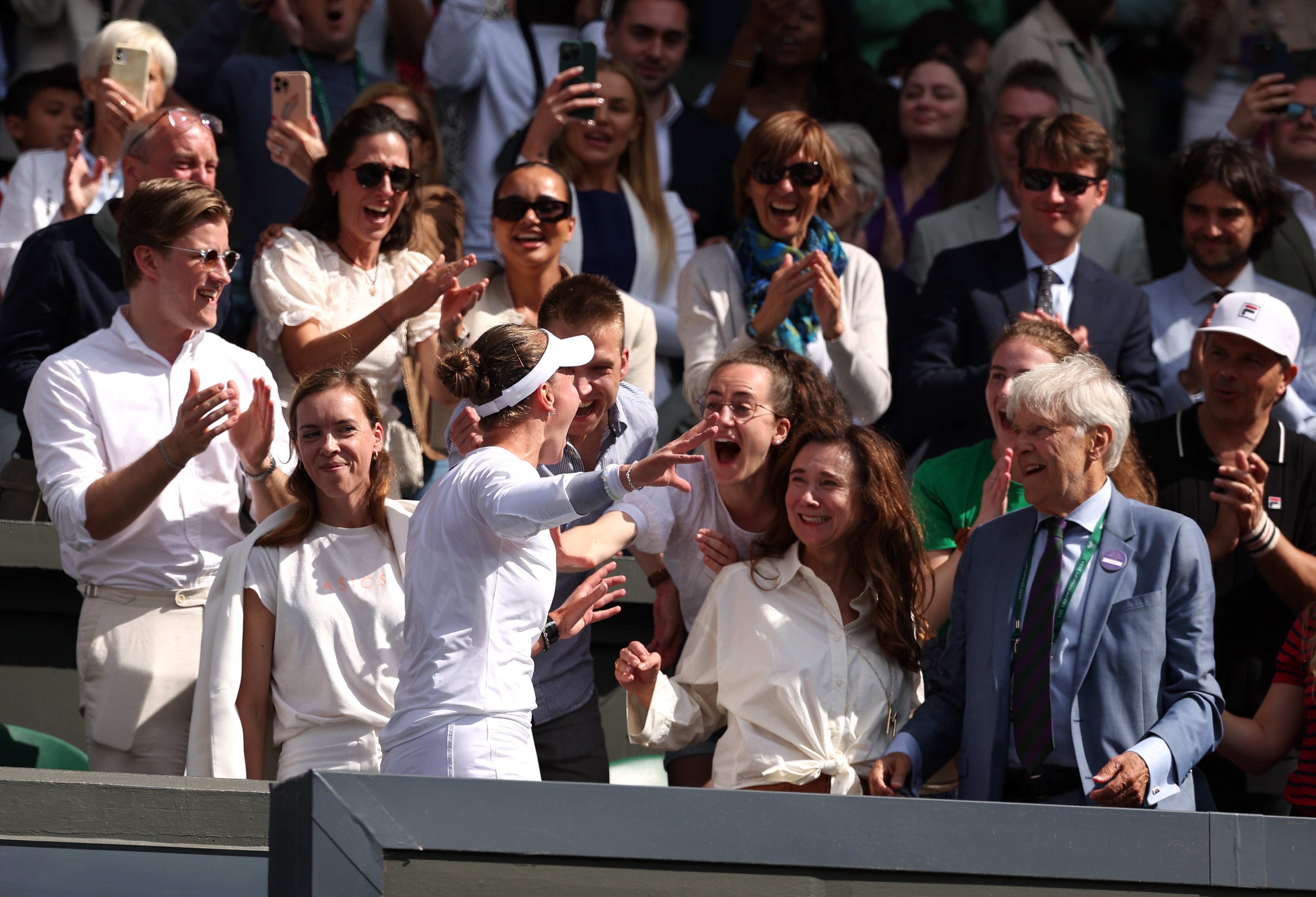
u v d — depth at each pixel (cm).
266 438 1391
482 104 2388
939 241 2355
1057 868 1049
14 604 1791
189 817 1150
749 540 1511
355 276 1755
